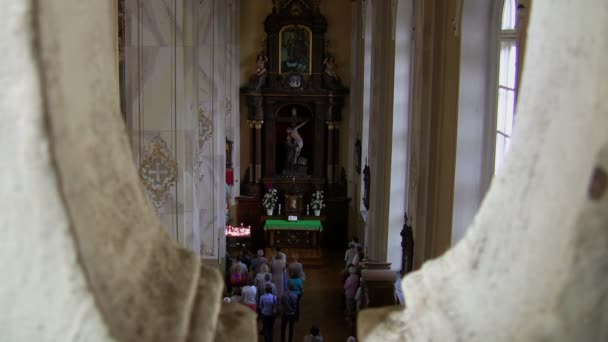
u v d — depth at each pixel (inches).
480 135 481.4
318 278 1077.1
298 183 1256.8
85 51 60.7
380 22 794.2
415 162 621.6
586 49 54.6
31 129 53.6
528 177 59.6
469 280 64.2
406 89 763.4
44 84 53.9
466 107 478.6
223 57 995.9
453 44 498.6
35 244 54.5
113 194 62.5
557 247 53.4
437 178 539.8
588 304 49.8
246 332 70.9
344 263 1162.0
